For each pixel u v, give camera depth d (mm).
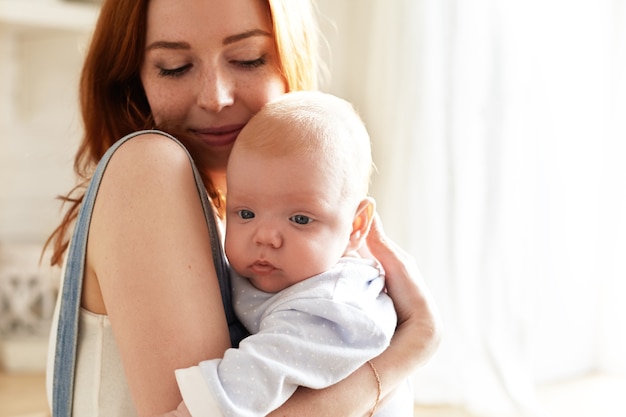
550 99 3158
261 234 1217
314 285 1199
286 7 1377
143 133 1211
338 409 1152
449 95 3098
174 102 1342
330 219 1236
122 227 1146
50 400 1318
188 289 1146
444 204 3143
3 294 3334
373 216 1401
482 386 3066
